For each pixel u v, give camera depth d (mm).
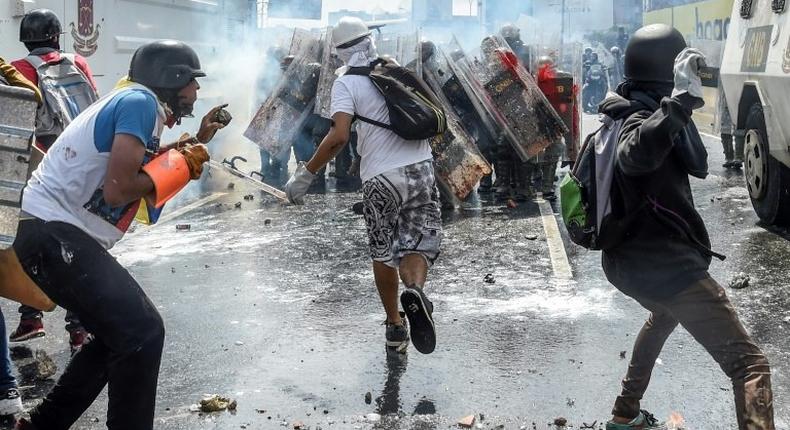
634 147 3297
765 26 7992
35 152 4203
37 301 3877
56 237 3359
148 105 3391
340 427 4227
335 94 5152
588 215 3646
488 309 6148
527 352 5230
